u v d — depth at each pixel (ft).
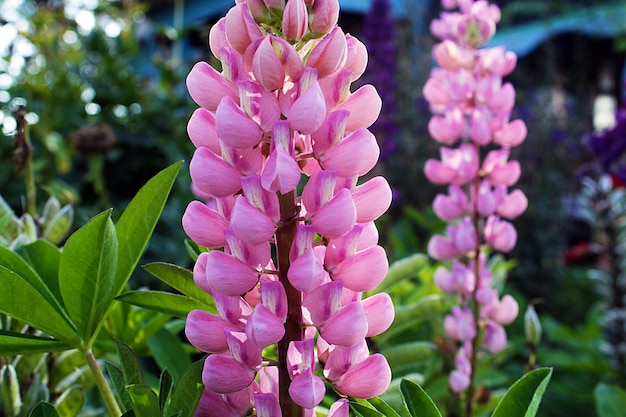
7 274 0.79
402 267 1.42
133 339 1.07
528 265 3.69
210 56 3.10
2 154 2.70
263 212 0.72
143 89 3.58
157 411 0.74
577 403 2.19
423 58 4.26
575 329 3.37
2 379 0.92
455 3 1.55
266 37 0.70
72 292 0.83
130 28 3.87
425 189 3.69
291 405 0.75
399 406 1.15
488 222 1.42
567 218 3.95
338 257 0.75
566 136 4.60
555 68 5.31
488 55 1.43
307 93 0.70
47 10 3.70
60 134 3.16
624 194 2.24
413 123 3.88
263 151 0.75
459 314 1.34
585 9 6.34
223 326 0.75
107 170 3.08
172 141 3.03
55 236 1.17
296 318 0.75
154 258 2.24
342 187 0.75
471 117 1.43
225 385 0.73
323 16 0.73
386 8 3.15
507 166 1.38
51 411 0.78
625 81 2.73
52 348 0.84
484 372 1.55
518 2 6.97
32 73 3.41
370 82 3.08
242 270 0.73
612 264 2.22
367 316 0.77
